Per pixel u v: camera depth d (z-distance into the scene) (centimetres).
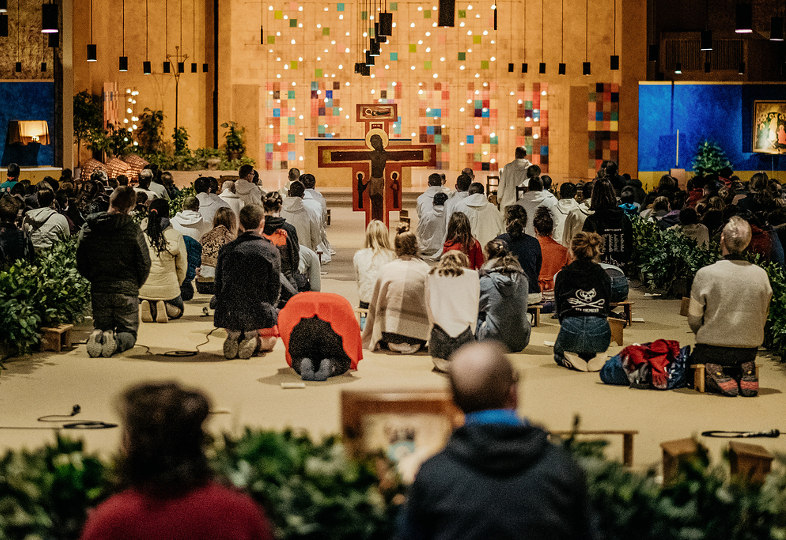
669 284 1509
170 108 3628
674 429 802
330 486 489
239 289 1048
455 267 995
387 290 1080
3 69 2608
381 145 1772
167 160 3269
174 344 1134
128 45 3600
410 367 1020
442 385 942
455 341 981
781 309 1072
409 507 364
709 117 3334
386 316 1080
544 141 3659
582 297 1010
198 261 1423
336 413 847
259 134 3672
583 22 3612
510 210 1288
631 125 3612
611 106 3625
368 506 482
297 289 1201
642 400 895
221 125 3488
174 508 349
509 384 369
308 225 1608
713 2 3631
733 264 917
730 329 910
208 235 1381
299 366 968
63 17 2619
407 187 3228
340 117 3684
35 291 1102
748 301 907
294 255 1178
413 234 1091
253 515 360
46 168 2616
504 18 3631
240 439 533
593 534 366
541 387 945
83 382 954
